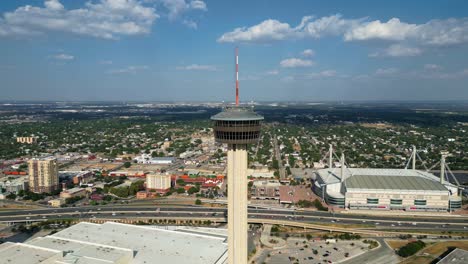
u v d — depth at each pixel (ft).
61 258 619.26
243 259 614.75
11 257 599.98
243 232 609.42
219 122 580.30
